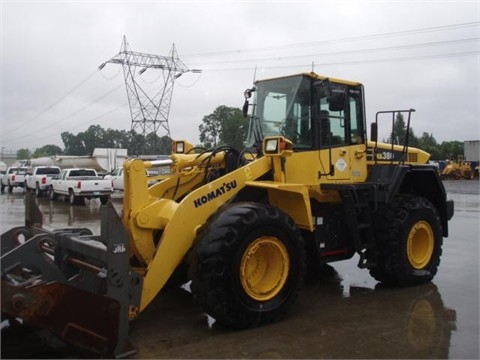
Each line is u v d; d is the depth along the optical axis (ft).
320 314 17.22
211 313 14.90
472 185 107.55
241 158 19.13
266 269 16.35
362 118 21.29
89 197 69.26
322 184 19.08
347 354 13.66
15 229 17.65
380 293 20.15
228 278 14.89
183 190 19.48
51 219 48.65
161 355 13.51
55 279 14.99
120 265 13.32
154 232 16.63
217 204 16.48
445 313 17.37
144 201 16.29
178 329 15.67
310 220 17.49
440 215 23.97
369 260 20.79
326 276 23.17
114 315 13.11
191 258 15.14
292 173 18.61
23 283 13.16
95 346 12.91
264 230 15.72
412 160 24.07
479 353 13.76
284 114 19.86
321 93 19.43
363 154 21.25
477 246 31.17
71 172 73.10
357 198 20.10
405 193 23.75
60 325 12.48
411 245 21.27
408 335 15.14
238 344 14.34
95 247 13.82
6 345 14.11
